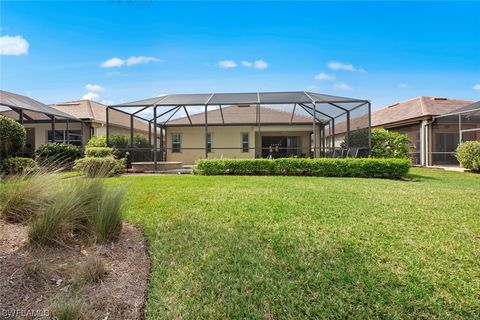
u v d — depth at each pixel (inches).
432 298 104.8
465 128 735.7
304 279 116.1
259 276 118.3
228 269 123.9
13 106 493.4
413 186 329.7
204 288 110.9
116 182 325.1
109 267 122.3
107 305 98.8
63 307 91.7
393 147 550.3
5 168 365.4
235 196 255.0
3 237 135.9
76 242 139.9
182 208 213.9
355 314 97.3
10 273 107.0
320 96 532.4
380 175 433.1
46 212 137.9
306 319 95.3
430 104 767.1
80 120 675.4
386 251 140.4
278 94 557.6
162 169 553.6
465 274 120.2
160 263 129.4
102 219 145.3
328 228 170.6
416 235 160.9
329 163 442.3
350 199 244.4
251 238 155.5
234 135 786.8
